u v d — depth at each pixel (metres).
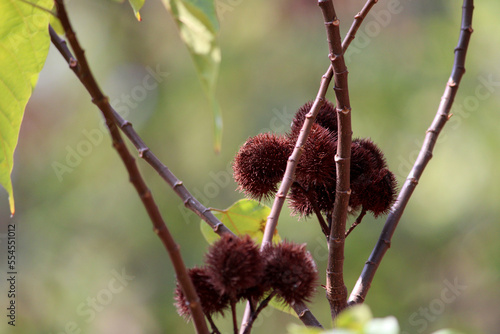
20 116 2.13
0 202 8.74
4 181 2.14
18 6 1.97
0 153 2.14
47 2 1.99
